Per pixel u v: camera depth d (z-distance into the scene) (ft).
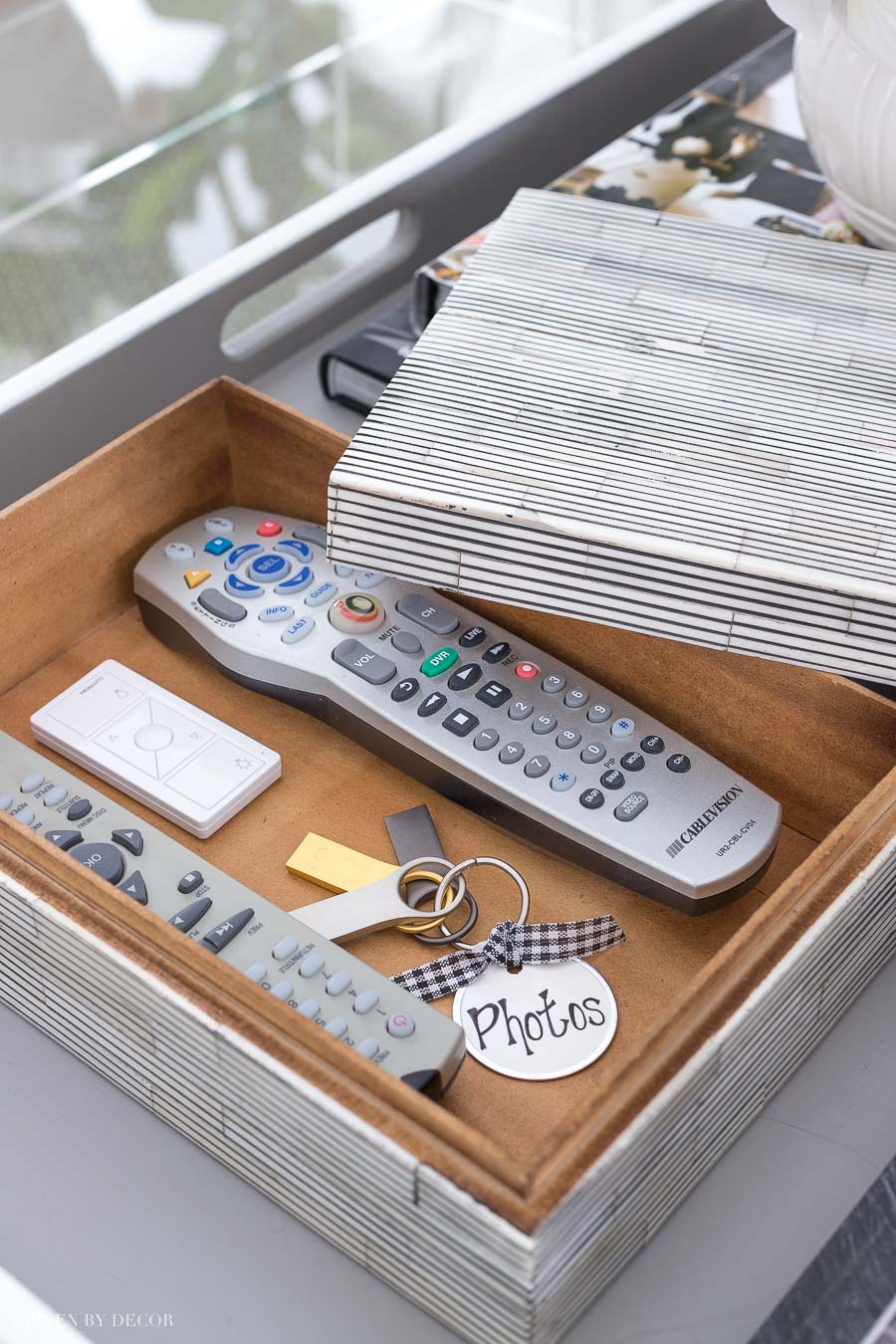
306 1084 1.36
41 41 4.07
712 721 1.95
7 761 1.93
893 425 1.87
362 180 2.72
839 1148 1.69
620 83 3.11
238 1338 1.53
